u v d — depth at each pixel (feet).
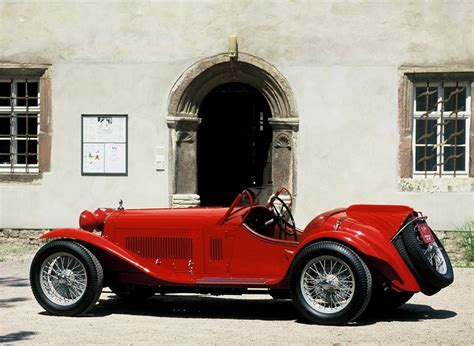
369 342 24.08
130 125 46.73
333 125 45.91
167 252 29.35
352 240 26.45
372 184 45.78
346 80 45.85
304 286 27.02
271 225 30.17
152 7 46.52
